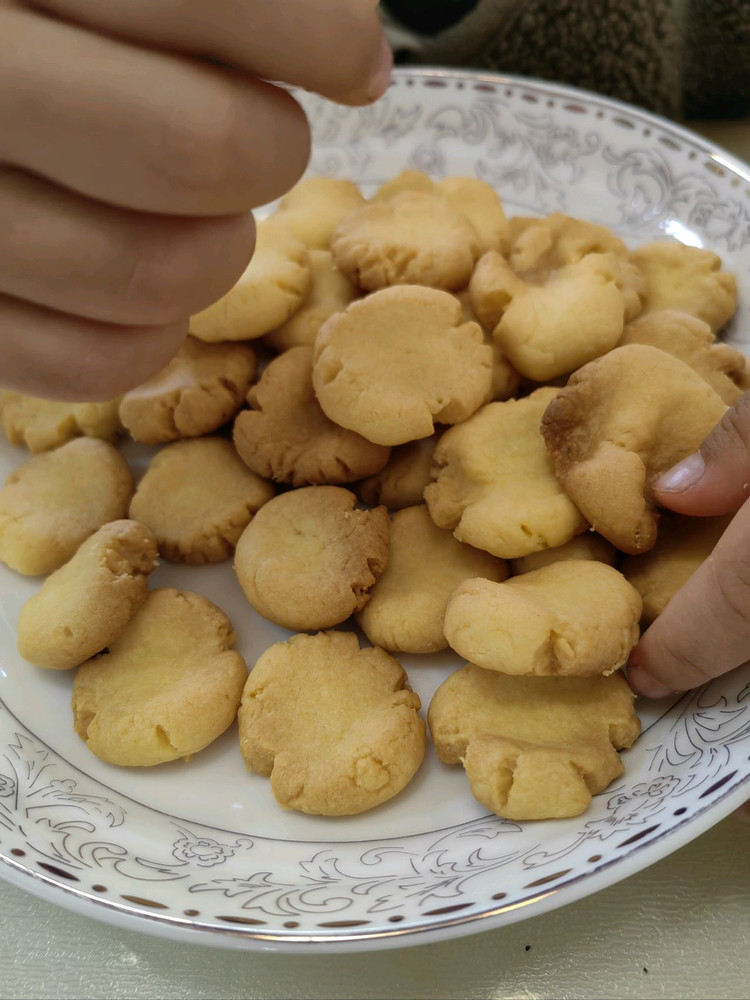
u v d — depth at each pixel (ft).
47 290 0.70
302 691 0.88
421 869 0.80
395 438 0.94
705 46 1.26
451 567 0.93
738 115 1.32
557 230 1.04
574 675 0.82
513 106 1.20
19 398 1.06
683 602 0.80
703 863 0.82
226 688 0.88
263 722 0.87
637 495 0.86
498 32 1.28
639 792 0.81
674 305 1.04
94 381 0.75
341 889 0.79
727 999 0.78
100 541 0.93
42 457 1.04
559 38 1.28
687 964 0.79
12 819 0.83
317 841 0.83
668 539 0.90
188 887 0.80
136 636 0.92
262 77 0.66
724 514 0.87
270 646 0.93
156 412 1.01
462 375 0.95
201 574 0.99
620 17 1.24
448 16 1.30
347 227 1.05
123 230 0.68
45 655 0.90
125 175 0.65
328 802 0.83
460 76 1.21
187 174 0.64
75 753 0.89
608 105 1.17
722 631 0.78
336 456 0.96
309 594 0.91
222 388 1.02
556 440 0.90
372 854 0.82
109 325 0.74
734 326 1.06
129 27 0.63
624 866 0.75
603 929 0.80
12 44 0.63
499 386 0.99
